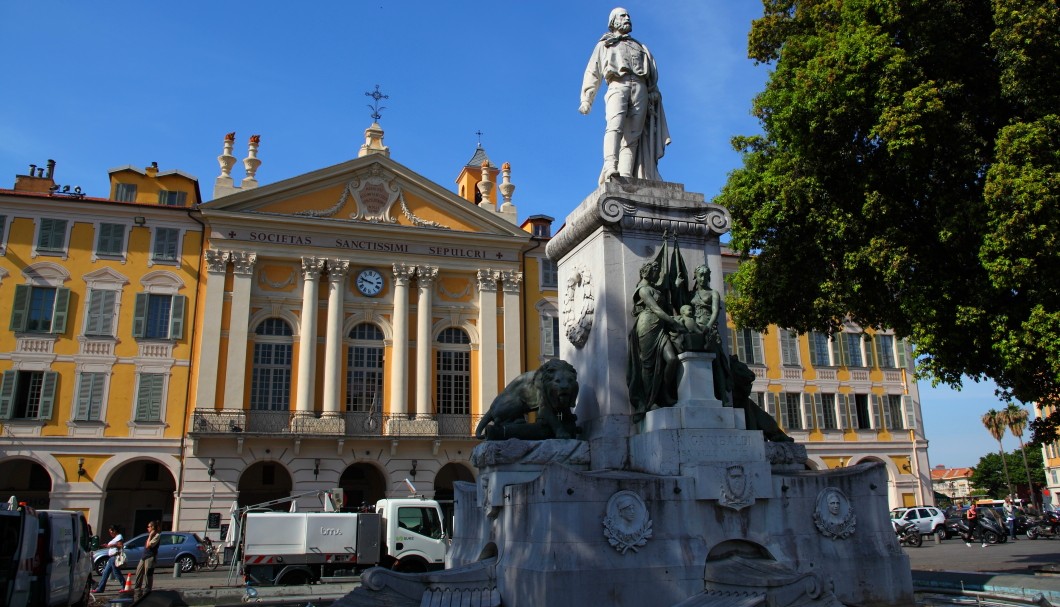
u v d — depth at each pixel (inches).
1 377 1141.1
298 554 699.4
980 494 3245.6
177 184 1302.9
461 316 1342.3
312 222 1270.9
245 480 1263.5
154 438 1167.6
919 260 516.1
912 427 1529.3
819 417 1488.7
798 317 638.5
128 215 1234.6
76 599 545.3
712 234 335.6
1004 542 1034.1
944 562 723.4
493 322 1343.5
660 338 291.1
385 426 1245.1
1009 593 325.7
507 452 293.0
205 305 1214.9
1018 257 447.5
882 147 526.9
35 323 1173.1
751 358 1477.6
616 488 251.3
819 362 1518.2
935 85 498.6
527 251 1401.3
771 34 653.9
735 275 665.0
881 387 1539.1
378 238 1309.1
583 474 249.6
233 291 1232.8
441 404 1302.9
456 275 1357.0
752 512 266.7
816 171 559.2
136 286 1215.6
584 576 238.8
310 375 1227.9
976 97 504.1
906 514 1206.3
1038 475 3004.4
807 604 229.1
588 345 328.5
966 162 493.4
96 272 1205.1
